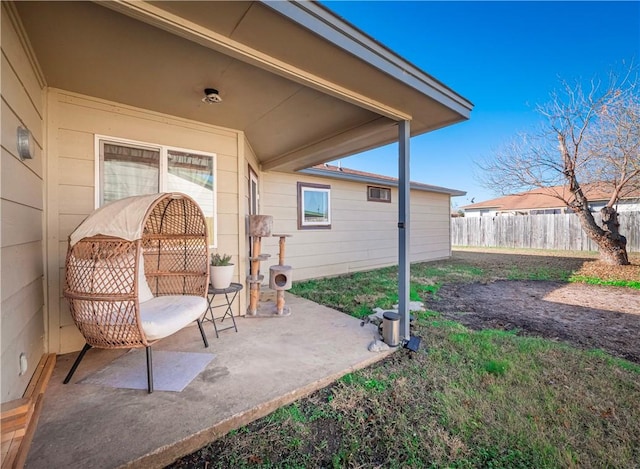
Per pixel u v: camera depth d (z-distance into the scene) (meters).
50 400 1.74
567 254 10.27
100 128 2.62
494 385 2.04
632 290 5.12
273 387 1.90
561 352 2.56
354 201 7.35
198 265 2.73
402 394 1.94
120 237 1.83
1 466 1.19
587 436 1.55
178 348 2.53
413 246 8.75
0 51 1.31
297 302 4.24
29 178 1.86
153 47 1.84
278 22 1.54
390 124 2.93
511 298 4.64
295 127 3.38
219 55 1.94
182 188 3.09
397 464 1.39
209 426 1.52
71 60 1.97
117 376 2.03
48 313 2.34
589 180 7.63
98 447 1.37
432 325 3.27
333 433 1.59
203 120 3.14
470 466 1.37
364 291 5.09
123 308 1.87
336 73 2.05
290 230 6.20
